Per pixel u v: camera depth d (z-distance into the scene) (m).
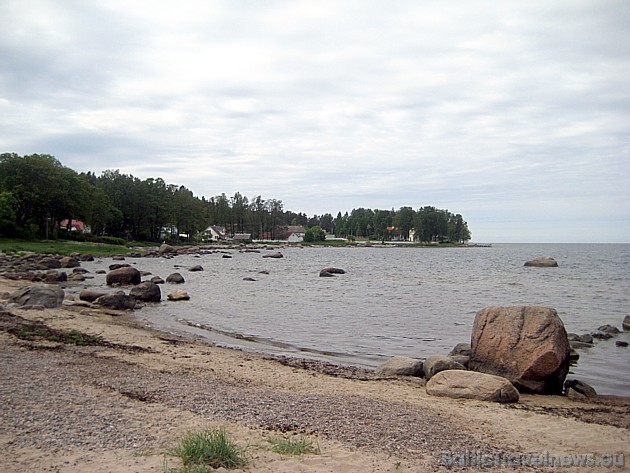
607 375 13.84
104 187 107.75
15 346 13.27
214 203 167.25
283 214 192.12
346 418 8.84
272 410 9.09
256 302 28.36
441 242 191.38
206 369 12.50
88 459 6.28
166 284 37.00
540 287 39.62
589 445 8.12
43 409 8.14
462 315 24.56
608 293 35.38
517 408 10.46
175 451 6.56
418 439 7.93
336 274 51.00
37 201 78.81
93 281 36.84
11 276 35.41
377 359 15.63
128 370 11.57
